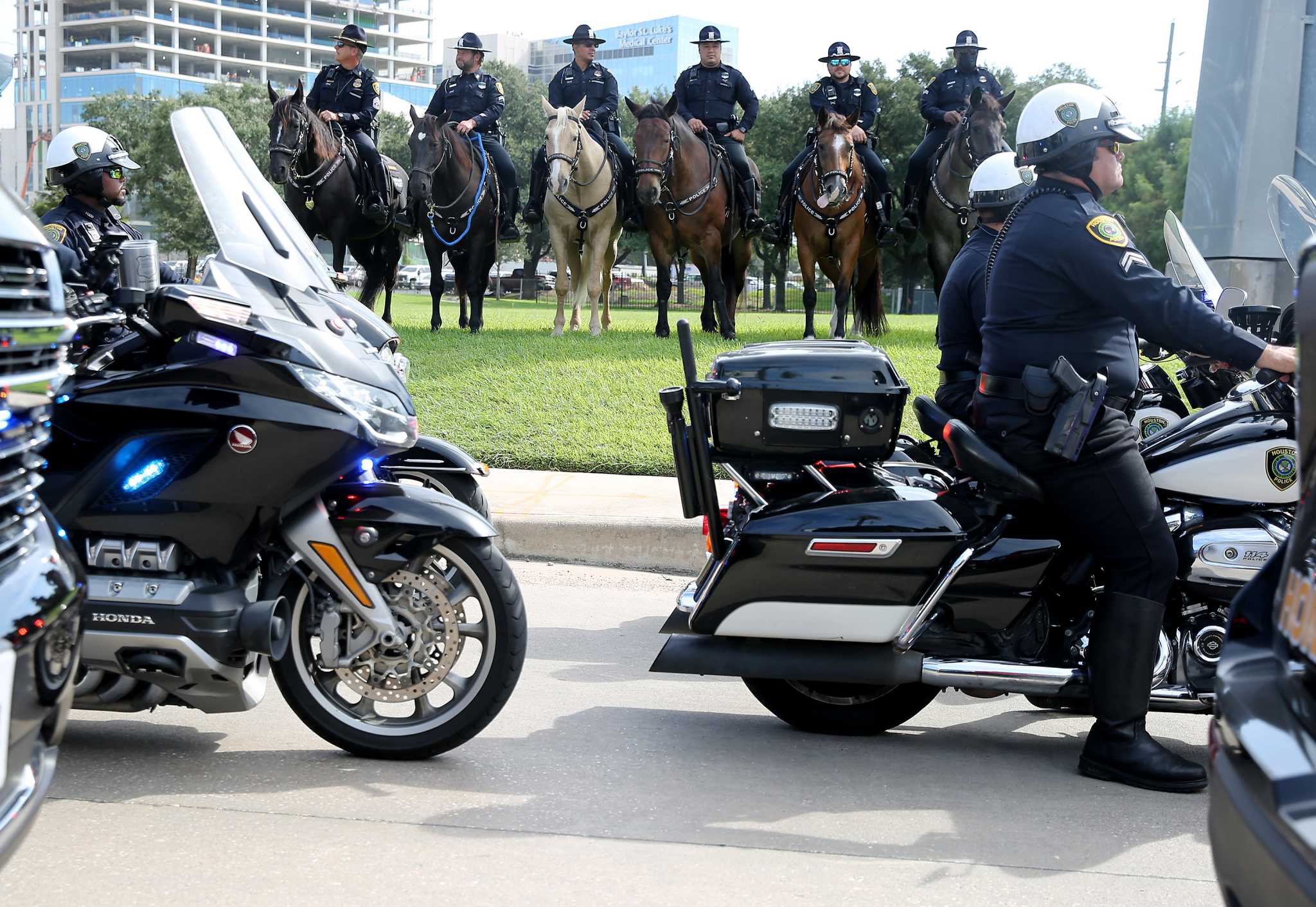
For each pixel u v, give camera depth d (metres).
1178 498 8.46
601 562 14.61
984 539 8.32
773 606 8.32
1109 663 8.05
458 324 35.34
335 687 8.51
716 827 7.30
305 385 7.70
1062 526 8.35
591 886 6.46
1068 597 8.60
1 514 5.17
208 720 9.12
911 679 8.30
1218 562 8.12
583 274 32.25
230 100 124.31
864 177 27.81
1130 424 8.10
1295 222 8.67
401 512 7.91
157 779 7.85
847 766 8.45
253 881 6.43
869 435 8.30
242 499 7.73
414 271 128.75
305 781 7.88
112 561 7.75
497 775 8.09
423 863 6.70
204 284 7.94
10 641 4.96
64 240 11.48
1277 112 19.20
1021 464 8.12
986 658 8.49
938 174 27.42
